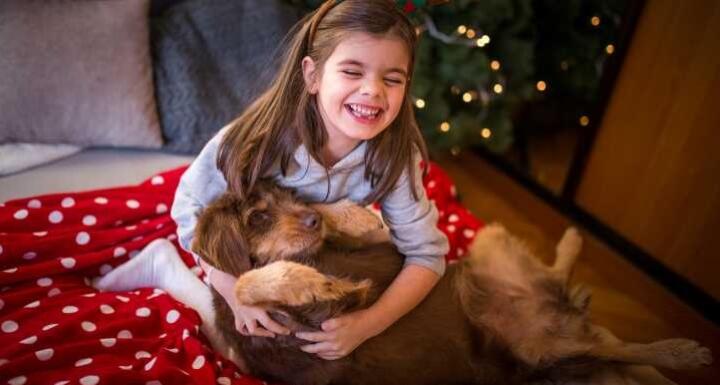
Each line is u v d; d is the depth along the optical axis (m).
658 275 1.91
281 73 1.07
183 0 2.06
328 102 0.96
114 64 1.70
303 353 1.11
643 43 1.82
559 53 2.43
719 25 1.59
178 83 1.82
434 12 2.02
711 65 1.63
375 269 1.20
